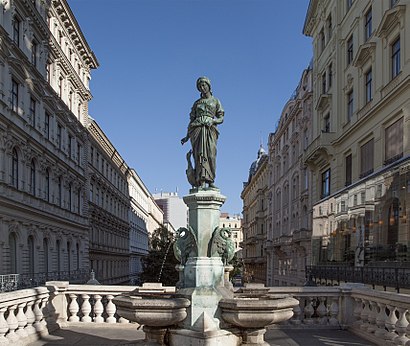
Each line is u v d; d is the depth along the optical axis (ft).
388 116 65.67
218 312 20.36
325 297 29.99
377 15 72.59
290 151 153.17
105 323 30.35
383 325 24.91
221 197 23.21
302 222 128.98
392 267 54.90
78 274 129.80
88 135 147.95
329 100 99.71
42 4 107.14
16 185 88.69
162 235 168.35
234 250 22.75
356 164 80.18
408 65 59.52
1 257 79.56
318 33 111.75
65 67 125.29
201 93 25.02
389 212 58.08
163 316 19.33
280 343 25.21
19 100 91.20
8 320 23.98
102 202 171.73
